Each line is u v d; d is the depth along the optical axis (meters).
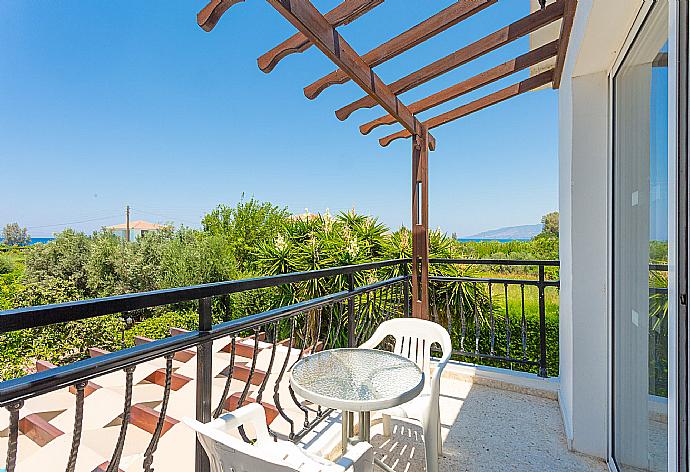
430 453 1.84
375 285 2.86
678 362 1.03
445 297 4.99
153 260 12.29
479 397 3.08
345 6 1.71
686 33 1.00
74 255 11.64
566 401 2.57
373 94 2.27
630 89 1.74
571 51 2.17
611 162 2.05
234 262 11.80
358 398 1.41
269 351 3.41
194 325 8.64
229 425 1.22
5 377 7.29
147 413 2.29
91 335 8.26
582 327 2.23
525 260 3.26
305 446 2.08
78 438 1.04
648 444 1.50
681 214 1.02
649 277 1.48
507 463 2.18
